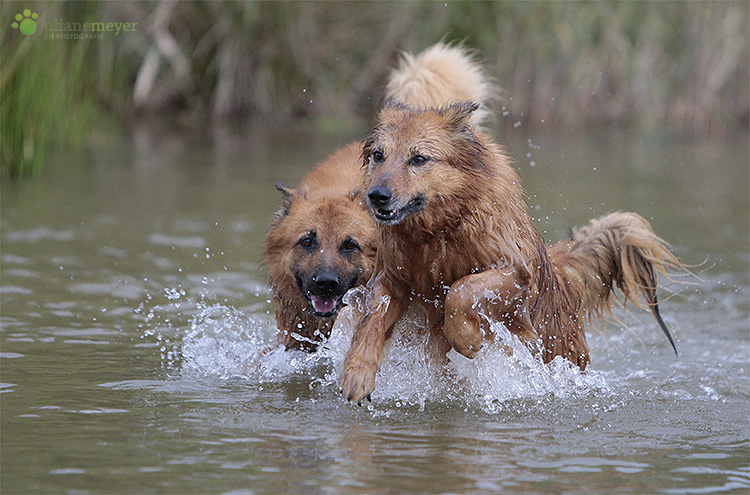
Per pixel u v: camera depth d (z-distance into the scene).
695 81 32.38
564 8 30.38
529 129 31.22
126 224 16.67
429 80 11.63
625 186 21.62
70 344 10.06
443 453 6.98
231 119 31.86
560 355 9.89
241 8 30.41
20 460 6.55
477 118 11.84
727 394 9.20
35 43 19.88
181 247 15.13
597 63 31.17
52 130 24.83
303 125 31.69
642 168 24.53
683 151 28.14
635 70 31.50
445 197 8.41
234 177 21.92
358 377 8.26
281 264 10.88
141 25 29.41
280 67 31.72
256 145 27.30
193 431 7.39
